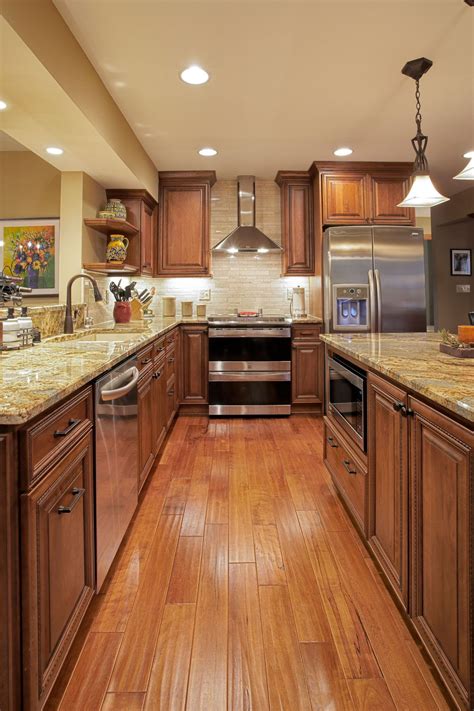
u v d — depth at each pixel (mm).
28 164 3490
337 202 4211
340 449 2336
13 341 1973
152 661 1343
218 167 4289
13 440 963
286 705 1189
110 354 1810
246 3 1941
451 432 1097
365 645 1404
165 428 3326
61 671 1305
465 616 1031
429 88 2744
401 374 1372
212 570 1812
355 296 4023
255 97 2822
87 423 1430
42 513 1057
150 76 2527
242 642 1417
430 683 1262
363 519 1881
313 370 4281
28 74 1867
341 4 1967
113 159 2982
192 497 2496
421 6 1992
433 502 1209
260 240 4473
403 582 1432
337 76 2580
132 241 3934
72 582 1279
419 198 2449
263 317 4578
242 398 4262
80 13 1969
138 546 1992
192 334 4277
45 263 3473
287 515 2281
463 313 6160
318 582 1732
